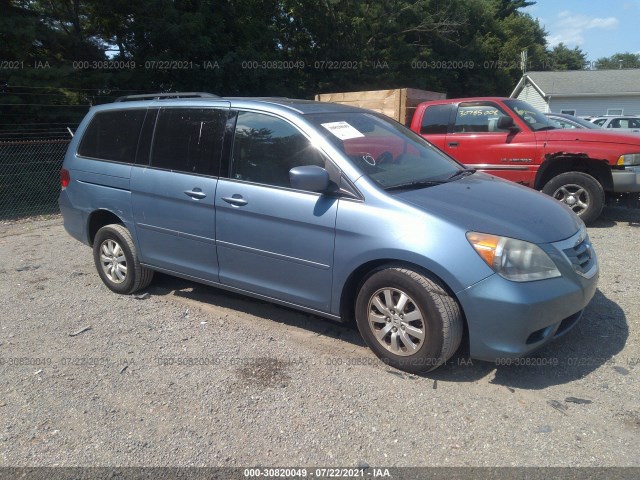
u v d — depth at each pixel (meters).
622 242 7.02
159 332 4.64
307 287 4.16
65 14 14.45
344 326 4.68
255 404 3.53
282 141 4.30
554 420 3.30
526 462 2.95
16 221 10.07
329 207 3.94
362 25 24.59
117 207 5.34
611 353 4.07
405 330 3.76
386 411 3.42
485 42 35.78
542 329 3.58
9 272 6.50
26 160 12.02
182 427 3.33
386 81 26.02
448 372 3.85
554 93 33.81
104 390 3.75
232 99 4.74
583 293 3.75
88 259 7.02
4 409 3.56
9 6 12.91
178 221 4.84
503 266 3.46
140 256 5.29
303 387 3.71
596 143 7.67
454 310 3.59
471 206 3.83
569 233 3.86
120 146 5.38
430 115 8.93
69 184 5.80
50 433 3.30
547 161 7.93
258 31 19.62
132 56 15.67
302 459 3.03
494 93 37.75
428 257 3.56
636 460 2.94
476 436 3.17
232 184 4.45
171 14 15.02
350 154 4.09
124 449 3.14
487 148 8.30
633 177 7.58
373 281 3.84
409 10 28.14
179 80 16.14
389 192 3.88
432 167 4.62
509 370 3.86
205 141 4.71
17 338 4.60
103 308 5.21
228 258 4.57
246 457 3.05
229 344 4.39
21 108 12.92
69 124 13.67
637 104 33.09
